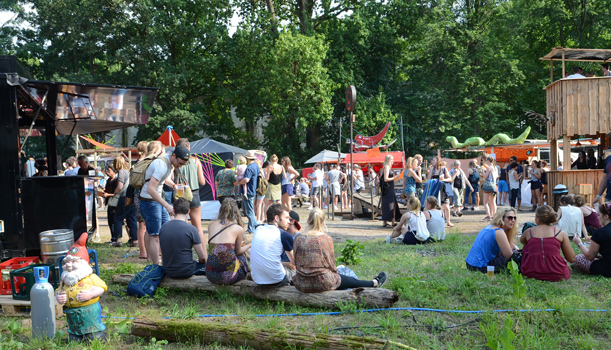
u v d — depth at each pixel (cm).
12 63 637
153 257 667
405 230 961
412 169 1269
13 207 634
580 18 3422
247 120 3541
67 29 3194
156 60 3412
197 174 838
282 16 3712
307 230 520
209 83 3697
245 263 578
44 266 473
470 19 3634
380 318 458
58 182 686
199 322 429
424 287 567
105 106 822
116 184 964
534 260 597
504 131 3591
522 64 3741
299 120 3222
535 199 1611
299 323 462
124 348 414
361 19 3356
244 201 1076
